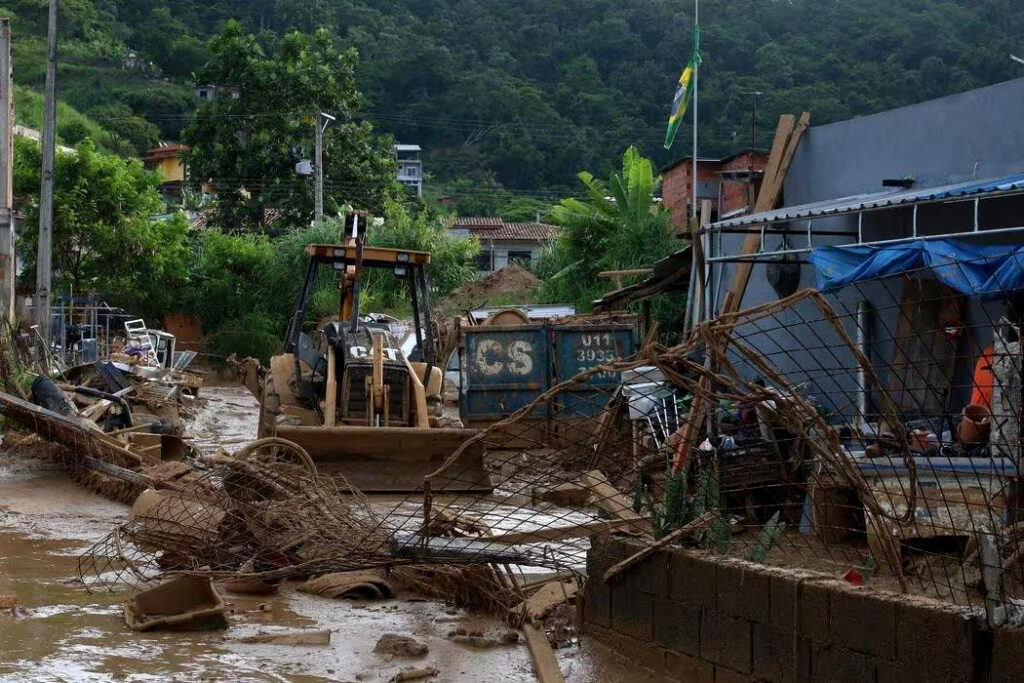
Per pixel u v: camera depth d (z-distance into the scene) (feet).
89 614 24.99
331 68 164.96
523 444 51.01
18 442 49.44
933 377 37.37
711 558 20.75
